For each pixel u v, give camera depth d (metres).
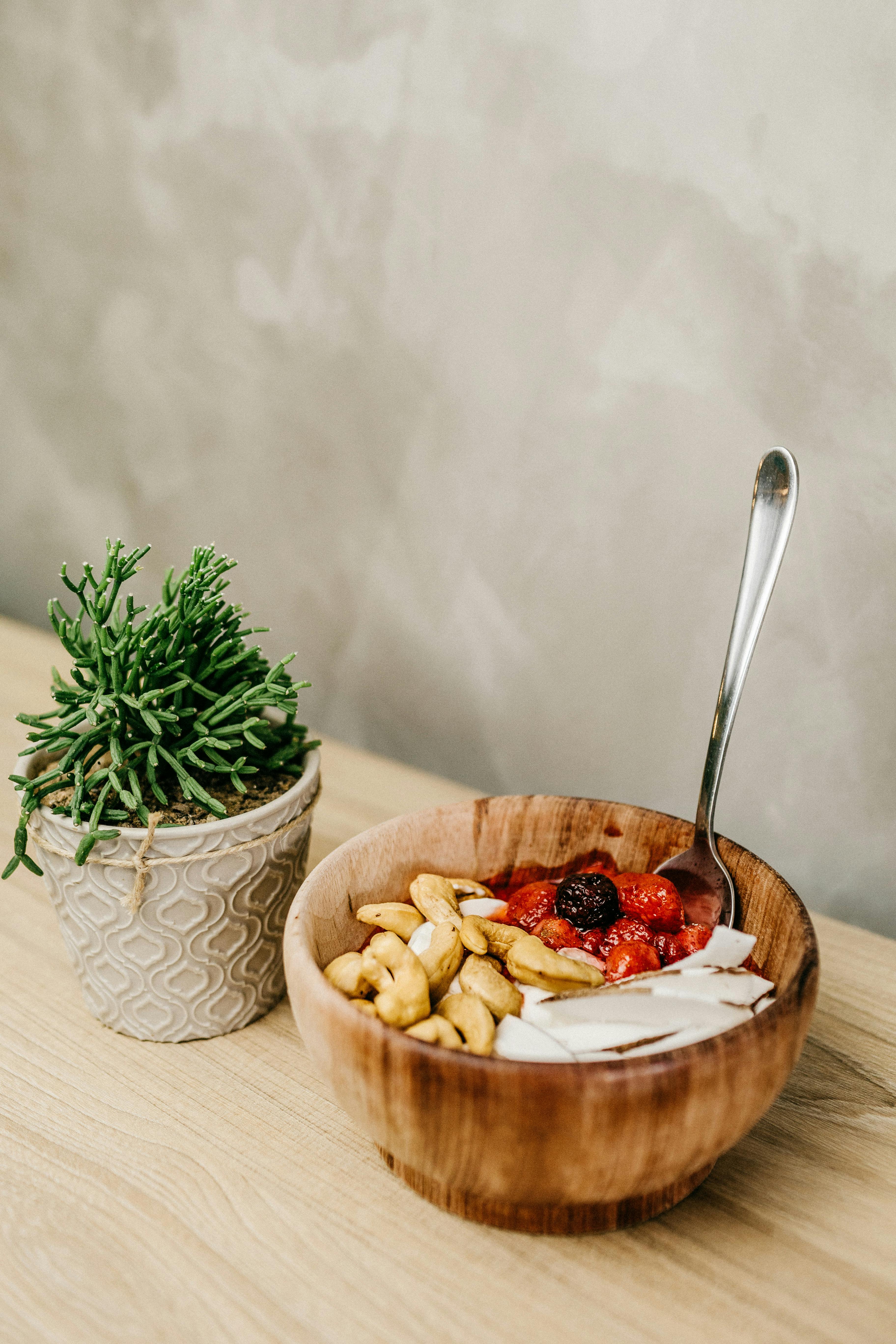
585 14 0.65
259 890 0.54
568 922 0.51
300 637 0.97
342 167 0.80
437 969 0.46
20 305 1.08
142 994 0.55
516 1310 0.41
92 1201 0.46
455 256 0.75
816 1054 0.56
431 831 0.55
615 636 0.75
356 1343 0.40
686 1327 0.41
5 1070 0.54
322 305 0.85
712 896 0.53
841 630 0.66
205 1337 0.40
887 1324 0.41
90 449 1.08
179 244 0.93
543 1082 0.35
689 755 0.74
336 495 0.89
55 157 0.99
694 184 0.64
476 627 0.83
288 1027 0.58
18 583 1.21
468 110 0.72
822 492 0.64
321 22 0.77
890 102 0.56
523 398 0.75
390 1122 0.38
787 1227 0.45
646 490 0.71
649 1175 0.37
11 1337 0.40
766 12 0.59
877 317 0.59
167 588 0.59
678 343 0.67
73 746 0.53
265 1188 0.47
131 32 0.89
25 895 0.70
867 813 0.68
